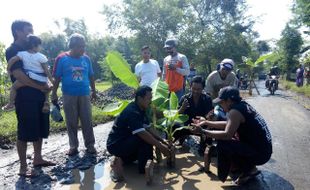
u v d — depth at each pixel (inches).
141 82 273.4
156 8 998.4
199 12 1307.8
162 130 221.9
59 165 200.2
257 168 196.1
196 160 212.7
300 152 230.4
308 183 174.2
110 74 914.1
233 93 170.7
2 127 284.7
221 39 1174.3
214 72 252.4
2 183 173.3
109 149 189.5
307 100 586.9
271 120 359.9
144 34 1014.4
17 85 177.9
